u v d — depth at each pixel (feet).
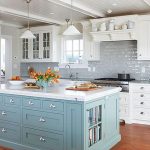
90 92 11.79
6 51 24.72
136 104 18.43
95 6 17.80
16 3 16.76
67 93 11.50
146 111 18.13
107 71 21.84
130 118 18.57
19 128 12.97
